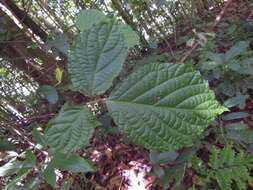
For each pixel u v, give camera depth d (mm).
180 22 3656
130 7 3158
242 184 1362
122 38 494
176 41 3322
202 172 1548
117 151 2262
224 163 1436
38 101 2668
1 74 2559
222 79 2383
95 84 490
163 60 2793
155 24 3338
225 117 1979
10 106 2586
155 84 480
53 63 2537
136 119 479
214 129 1972
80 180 2086
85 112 503
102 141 2357
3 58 2520
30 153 1030
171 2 3494
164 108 479
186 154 1616
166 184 1577
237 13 3482
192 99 479
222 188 1354
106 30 493
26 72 2613
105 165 2229
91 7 2879
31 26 2834
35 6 2959
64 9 2854
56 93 2053
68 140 496
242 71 2156
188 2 3656
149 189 2016
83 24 597
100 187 2121
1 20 2365
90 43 492
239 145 1913
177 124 478
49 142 494
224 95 2332
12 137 2039
